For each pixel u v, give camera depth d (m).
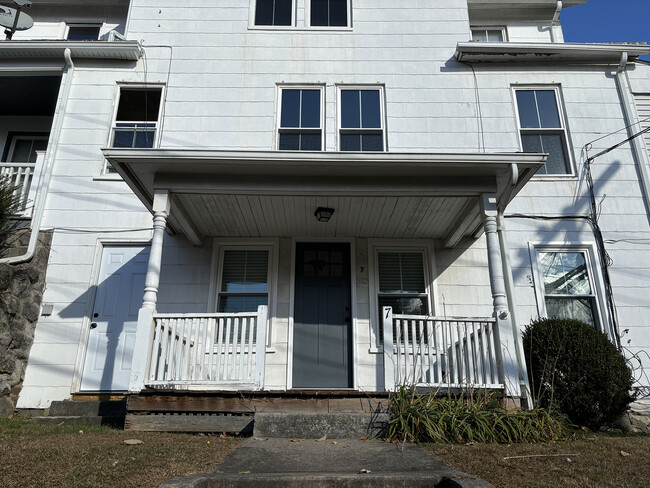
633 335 7.10
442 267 7.57
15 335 6.74
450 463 3.66
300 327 7.42
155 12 8.74
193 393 5.20
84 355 7.09
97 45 8.15
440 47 8.59
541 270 7.42
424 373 6.35
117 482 3.08
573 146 7.95
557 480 3.30
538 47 8.21
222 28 8.66
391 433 4.58
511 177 5.76
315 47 8.58
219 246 7.67
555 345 5.82
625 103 8.16
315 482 3.09
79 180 7.75
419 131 8.09
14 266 7.04
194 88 8.28
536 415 4.84
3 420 5.70
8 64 8.23
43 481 3.08
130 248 7.61
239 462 3.64
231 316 5.60
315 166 5.82
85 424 5.84
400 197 6.24
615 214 7.62
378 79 8.40
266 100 8.27
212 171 5.94
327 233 7.57
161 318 5.66
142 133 8.09
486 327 5.66
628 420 6.53
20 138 9.32
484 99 8.25
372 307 7.42
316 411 5.09
